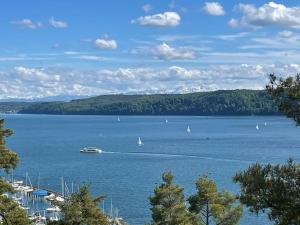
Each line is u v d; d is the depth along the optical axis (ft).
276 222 63.46
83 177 510.58
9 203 106.83
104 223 109.50
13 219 104.99
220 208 138.62
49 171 561.43
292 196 62.39
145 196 398.62
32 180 499.92
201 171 525.75
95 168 576.20
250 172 66.13
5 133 106.11
